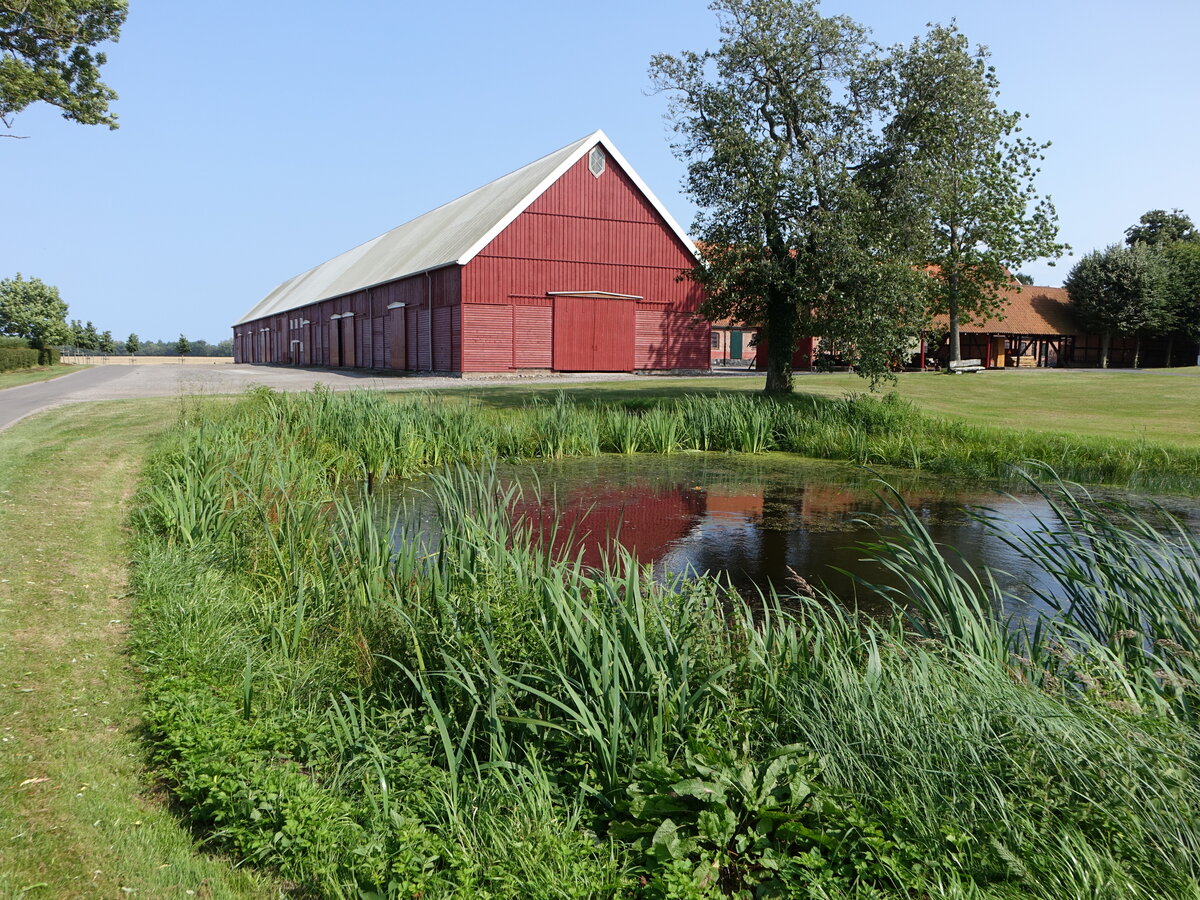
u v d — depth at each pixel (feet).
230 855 10.54
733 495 40.98
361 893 9.58
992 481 45.03
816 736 12.38
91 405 54.54
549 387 78.38
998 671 12.91
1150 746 10.46
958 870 9.66
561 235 100.68
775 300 66.54
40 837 10.36
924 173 60.03
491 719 13.01
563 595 14.97
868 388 79.00
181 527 24.34
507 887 9.62
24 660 15.69
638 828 11.03
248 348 237.04
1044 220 113.39
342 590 19.39
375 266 137.69
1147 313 155.43
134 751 12.89
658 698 13.00
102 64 70.85
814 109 60.54
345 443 45.93
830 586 26.16
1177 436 53.06
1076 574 17.30
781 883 9.99
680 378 96.02
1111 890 8.84
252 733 12.89
